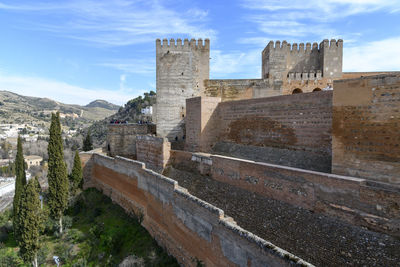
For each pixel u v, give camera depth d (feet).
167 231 41.98
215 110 68.90
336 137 34.68
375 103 30.53
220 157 48.21
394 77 28.86
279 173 36.40
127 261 40.98
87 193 77.87
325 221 30.09
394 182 28.96
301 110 48.42
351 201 28.32
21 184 71.92
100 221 60.59
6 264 50.72
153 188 47.60
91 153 82.84
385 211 25.52
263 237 33.45
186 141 73.20
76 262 46.52
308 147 47.29
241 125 62.59
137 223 54.49
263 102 56.54
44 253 51.29
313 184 32.01
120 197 65.41
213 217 29.66
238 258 25.58
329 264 26.40
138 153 80.74
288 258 19.79
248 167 41.73
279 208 35.35
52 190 60.08
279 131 53.11
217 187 47.19
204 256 31.71
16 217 49.65
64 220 61.67
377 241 25.22
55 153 60.70
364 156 31.73
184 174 57.88
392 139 29.17
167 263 38.93
